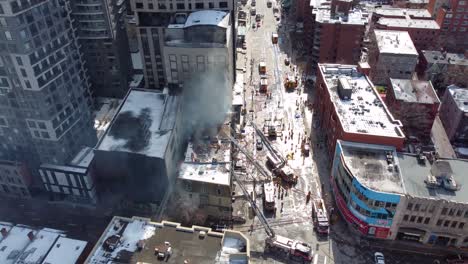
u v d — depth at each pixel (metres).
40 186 117.69
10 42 88.75
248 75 173.12
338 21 158.38
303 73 174.38
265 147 132.12
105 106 148.50
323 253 98.19
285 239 98.50
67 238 94.12
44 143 106.81
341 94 123.88
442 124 141.88
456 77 158.88
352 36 158.50
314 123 142.88
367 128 109.50
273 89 163.75
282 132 139.25
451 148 130.50
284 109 151.25
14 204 115.19
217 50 118.50
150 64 132.75
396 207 94.69
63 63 103.62
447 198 92.69
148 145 102.50
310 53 182.25
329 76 135.88
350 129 108.81
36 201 116.00
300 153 130.00
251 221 106.75
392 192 93.44
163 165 99.19
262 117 146.75
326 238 102.06
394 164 101.69
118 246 74.50
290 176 117.44
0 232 95.38
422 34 174.25
